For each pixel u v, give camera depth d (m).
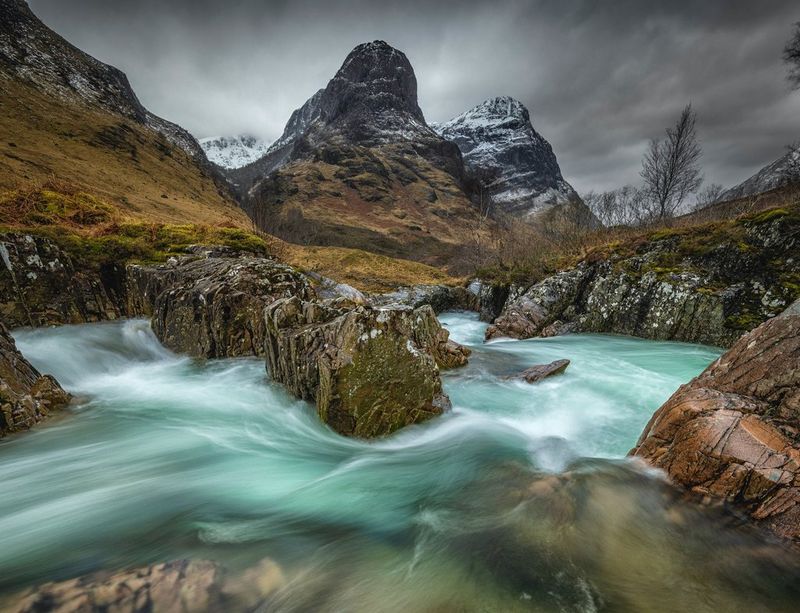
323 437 8.73
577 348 19.53
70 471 7.12
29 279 16.14
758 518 4.85
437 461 7.65
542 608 4.07
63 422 9.16
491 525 5.45
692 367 15.46
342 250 62.59
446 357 14.54
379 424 8.60
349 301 12.77
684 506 5.28
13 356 9.86
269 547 5.01
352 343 8.73
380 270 54.69
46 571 4.46
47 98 108.94
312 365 9.50
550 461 7.34
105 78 164.12
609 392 12.27
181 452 8.04
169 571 4.25
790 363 5.81
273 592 4.21
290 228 92.06
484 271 40.62
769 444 5.16
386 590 4.38
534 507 5.64
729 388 6.33
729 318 18.30
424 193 190.62
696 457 5.50
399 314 9.41
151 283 17.55
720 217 29.55
